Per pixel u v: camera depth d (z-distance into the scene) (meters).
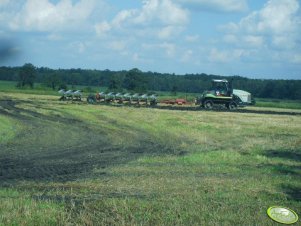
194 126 33.16
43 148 21.64
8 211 10.27
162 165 17.78
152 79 109.50
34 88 86.19
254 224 9.90
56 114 39.72
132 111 44.41
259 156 20.12
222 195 12.50
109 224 9.77
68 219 9.97
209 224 9.82
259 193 12.96
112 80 84.88
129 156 20.12
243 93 54.41
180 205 11.20
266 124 36.41
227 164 18.22
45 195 12.32
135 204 11.18
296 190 13.66
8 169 16.45
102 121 35.41
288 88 105.06
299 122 39.19
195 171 16.53
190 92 108.00
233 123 36.28
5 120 33.22
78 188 13.37
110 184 13.97
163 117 39.28
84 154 20.39
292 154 21.33
